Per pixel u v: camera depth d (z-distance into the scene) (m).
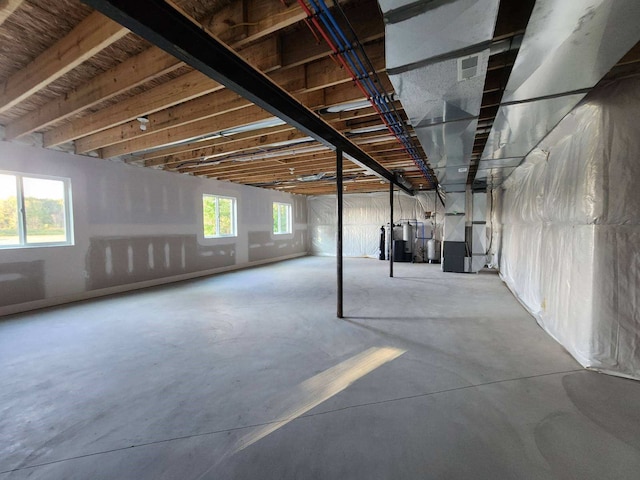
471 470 1.42
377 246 9.97
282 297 4.77
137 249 5.38
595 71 1.65
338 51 1.74
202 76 2.41
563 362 2.50
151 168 5.62
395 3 1.13
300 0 1.38
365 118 3.19
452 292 5.04
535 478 1.37
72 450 1.55
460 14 1.18
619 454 1.51
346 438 1.63
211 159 5.06
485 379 2.23
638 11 1.15
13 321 3.60
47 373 2.36
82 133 3.51
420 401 1.96
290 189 9.32
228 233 7.66
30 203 4.09
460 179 5.52
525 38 1.36
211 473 1.41
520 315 3.78
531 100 2.03
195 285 5.69
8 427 1.73
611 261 2.30
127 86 2.35
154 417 1.82
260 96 2.03
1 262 3.79
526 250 4.36
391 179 6.11
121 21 1.27
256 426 1.73
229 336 3.12
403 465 1.45
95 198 4.75
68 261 4.44
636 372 2.22
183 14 1.42
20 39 2.07
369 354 2.67
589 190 2.38
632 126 2.20
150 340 3.02
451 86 1.79
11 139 3.73
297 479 1.38
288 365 2.48
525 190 4.50
